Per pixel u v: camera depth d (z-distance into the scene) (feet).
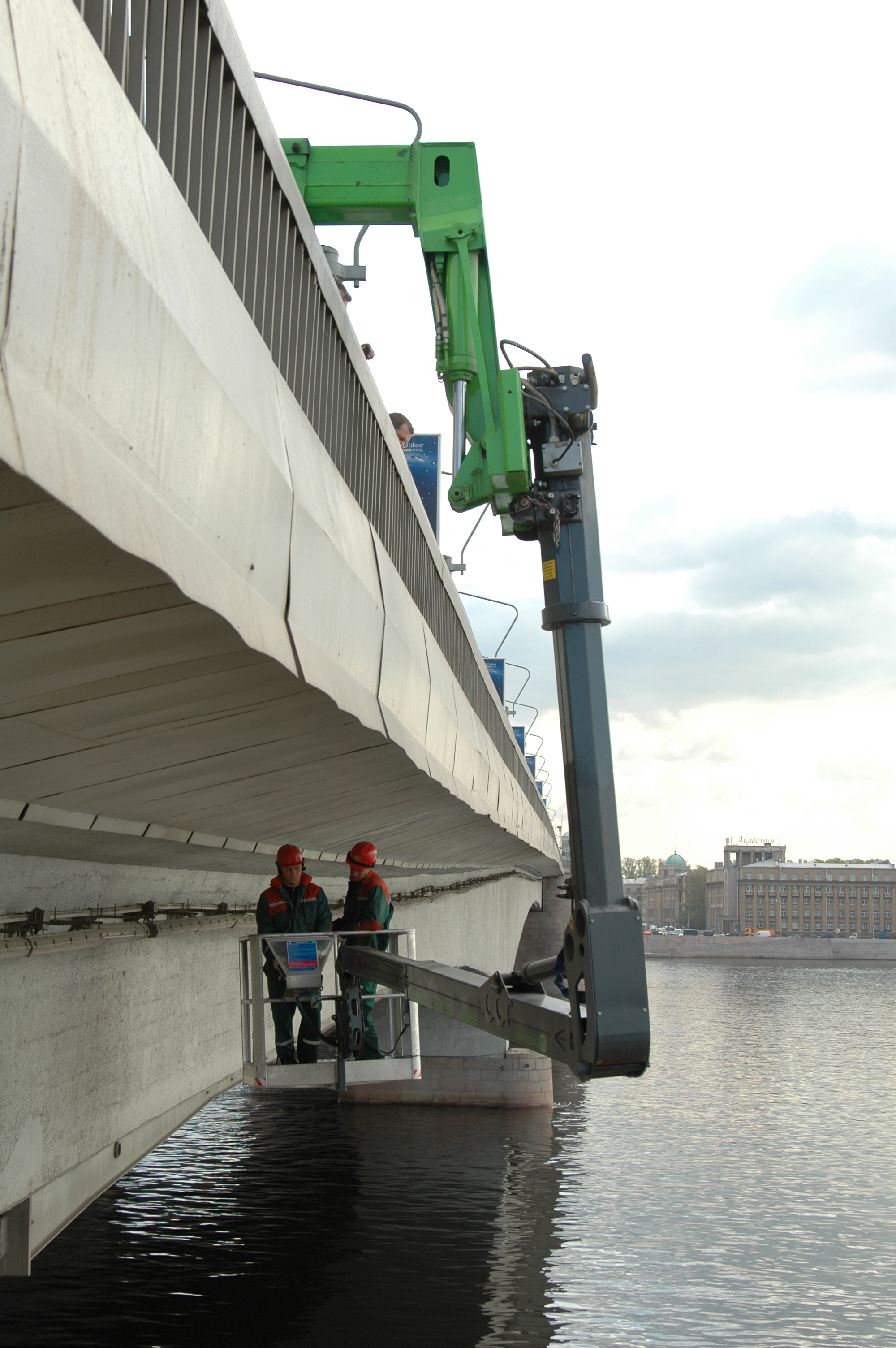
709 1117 108.27
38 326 8.66
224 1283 50.83
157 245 12.14
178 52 14.76
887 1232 67.31
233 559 14.51
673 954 533.55
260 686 16.56
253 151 18.29
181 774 21.36
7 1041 24.00
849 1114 112.27
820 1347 46.68
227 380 14.47
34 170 8.62
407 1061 35.83
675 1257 59.72
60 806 21.17
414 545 37.27
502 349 26.76
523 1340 45.68
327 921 36.14
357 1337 44.39
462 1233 61.72
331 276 24.14
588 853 24.59
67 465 8.71
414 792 36.29
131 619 11.62
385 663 27.50
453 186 37.81
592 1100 116.78
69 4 10.52
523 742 153.58
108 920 32.60
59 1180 27.40
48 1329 43.98
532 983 29.76
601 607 26.05
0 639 11.23
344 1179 73.41
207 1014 41.22
